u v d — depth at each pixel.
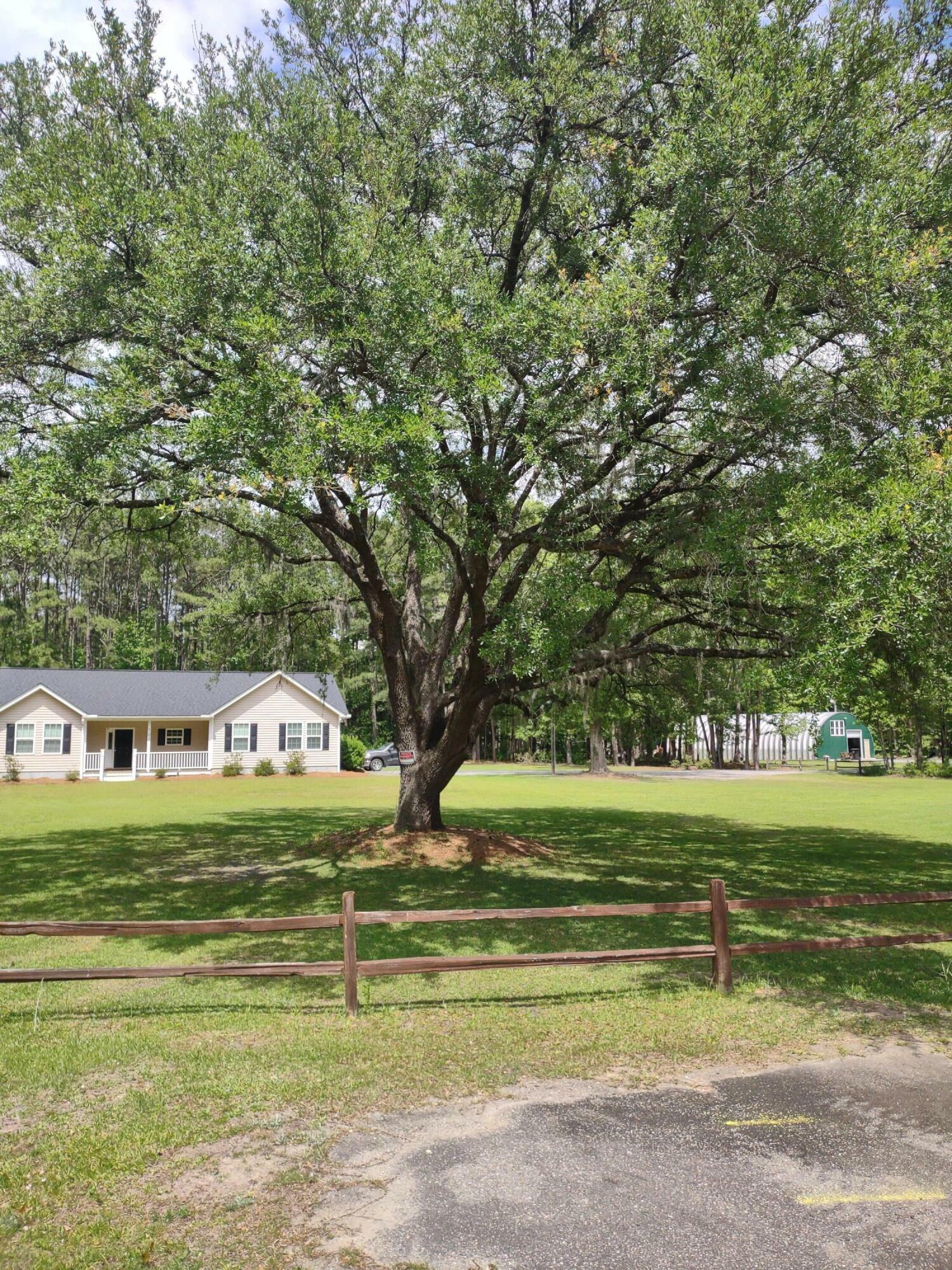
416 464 8.18
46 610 53.59
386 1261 3.45
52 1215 3.81
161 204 9.57
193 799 27.81
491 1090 5.19
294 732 40.94
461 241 10.69
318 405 8.46
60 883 12.25
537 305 9.12
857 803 27.64
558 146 10.88
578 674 14.55
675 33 9.83
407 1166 4.24
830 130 8.85
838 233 8.38
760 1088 5.23
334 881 12.36
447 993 7.26
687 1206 3.85
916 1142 4.48
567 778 40.97
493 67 10.70
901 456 7.80
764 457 9.19
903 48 9.32
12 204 9.65
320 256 9.23
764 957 8.62
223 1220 3.76
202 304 9.12
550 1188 4.01
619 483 11.42
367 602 15.17
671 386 8.77
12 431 10.12
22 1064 5.57
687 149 8.70
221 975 6.25
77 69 11.11
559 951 8.63
